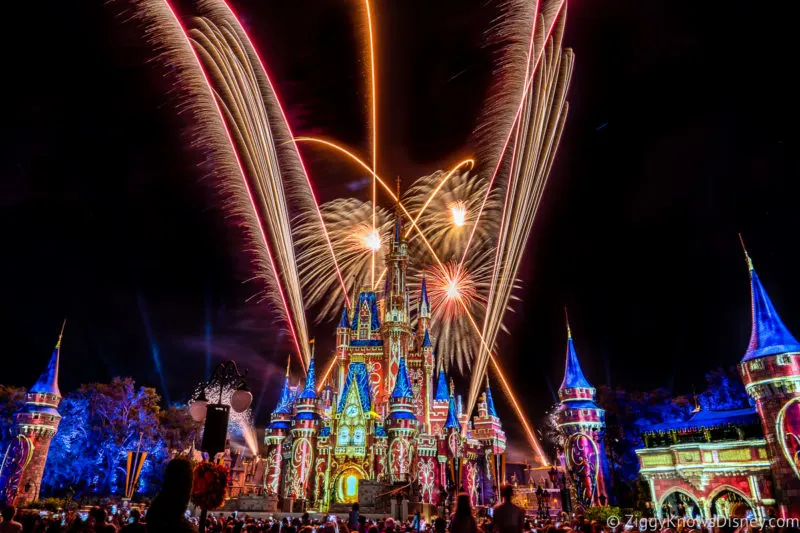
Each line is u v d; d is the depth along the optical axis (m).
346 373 89.06
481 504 83.44
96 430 84.31
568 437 52.97
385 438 79.44
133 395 88.00
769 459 39.38
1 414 76.12
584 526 17.25
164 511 7.24
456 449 83.69
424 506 62.88
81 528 14.70
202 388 19.55
